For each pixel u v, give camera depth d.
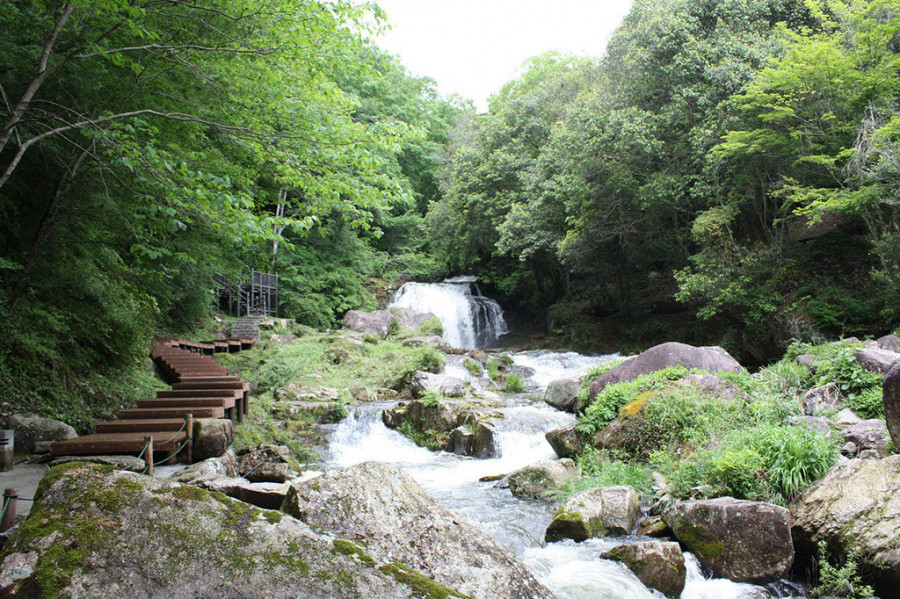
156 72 8.70
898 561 4.51
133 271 12.28
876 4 14.24
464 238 31.34
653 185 18.66
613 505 6.29
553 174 23.38
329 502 3.48
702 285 17.34
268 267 12.30
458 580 3.10
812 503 5.50
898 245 13.55
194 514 2.60
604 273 24.91
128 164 6.89
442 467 10.12
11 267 9.23
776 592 5.02
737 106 16.25
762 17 19.34
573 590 4.71
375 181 9.53
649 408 8.69
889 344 11.15
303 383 16.12
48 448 7.96
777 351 16.77
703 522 5.52
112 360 11.97
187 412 9.32
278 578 2.43
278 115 9.30
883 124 13.80
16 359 9.20
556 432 9.73
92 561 2.34
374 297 32.47
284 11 8.01
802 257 17.06
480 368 18.80
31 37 8.22
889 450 6.45
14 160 6.84
